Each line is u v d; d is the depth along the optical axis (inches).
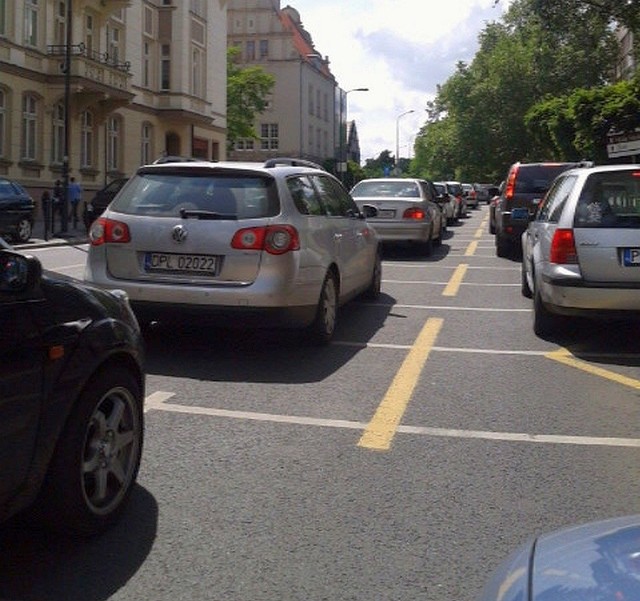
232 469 210.8
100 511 171.9
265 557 164.4
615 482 206.2
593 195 343.9
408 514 185.9
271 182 322.7
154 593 149.9
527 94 2583.7
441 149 2886.3
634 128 1159.0
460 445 231.9
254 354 337.7
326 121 3548.2
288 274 312.5
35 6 1411.2
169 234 315.6
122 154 1686.8
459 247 860.0
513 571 95.7
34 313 156.6
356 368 317.7
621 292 331.6
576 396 283.3
